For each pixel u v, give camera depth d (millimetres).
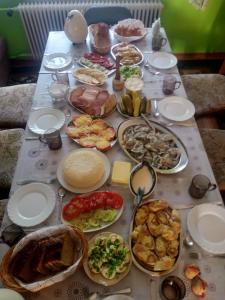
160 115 1409
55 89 1453
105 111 1389
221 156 1573
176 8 2699
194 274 866
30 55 2994
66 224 928
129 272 887
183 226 1000
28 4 2572
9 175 1534
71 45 1864
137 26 1939
